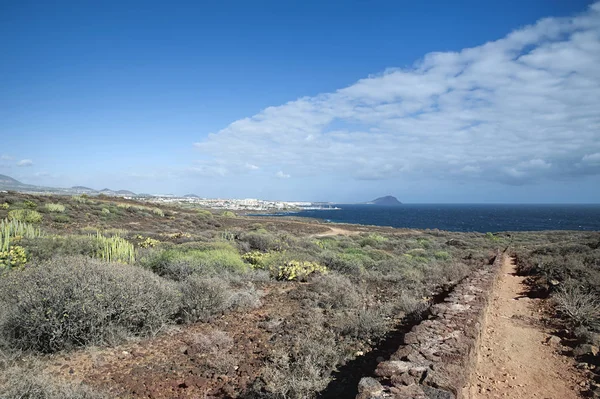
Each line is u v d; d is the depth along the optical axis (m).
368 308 9.32
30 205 33.75
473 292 8.77
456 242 37.88
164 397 4.71
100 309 6.24
